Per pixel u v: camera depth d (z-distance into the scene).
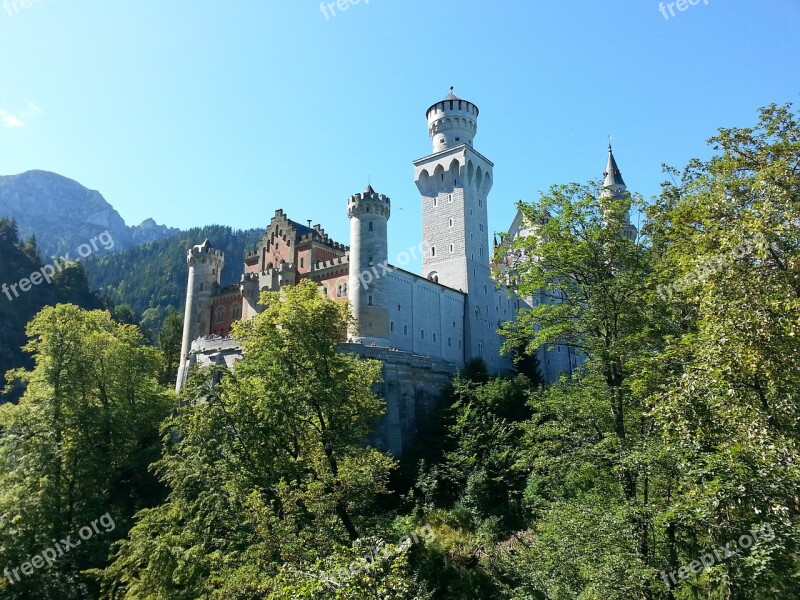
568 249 22.12
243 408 26.30
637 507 18.02
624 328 22.33
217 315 77.31
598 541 18.17
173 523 24.45
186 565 21.44
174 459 26.58
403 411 51.34
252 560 21.19
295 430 26.41
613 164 75.62
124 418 40.97
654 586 16.78
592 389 23.20
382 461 28.78
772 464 13.12
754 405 14.27
